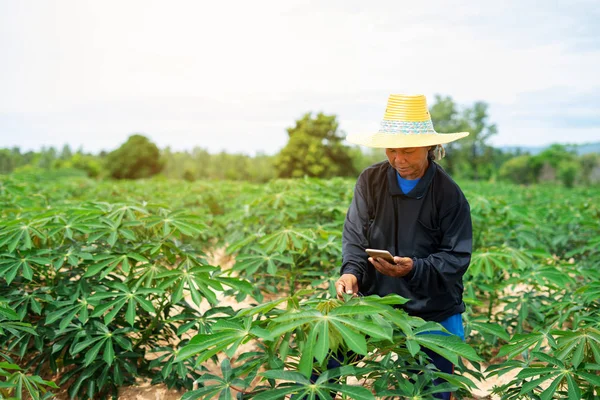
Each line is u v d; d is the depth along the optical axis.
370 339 2.39
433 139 2.66
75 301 3.57
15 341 3.55
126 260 3.66
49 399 3.68
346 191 7.37
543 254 4.84
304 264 5.69
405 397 2.38
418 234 2.91
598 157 73.81
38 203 6.70
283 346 2.25
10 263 3.64
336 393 2.52
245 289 3.35
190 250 4.24
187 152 69.75
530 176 75.69
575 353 2.63
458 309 3.01
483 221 6.30
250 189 9.27
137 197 10.48
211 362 4.44
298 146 51.88
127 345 3.43
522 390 2.64
